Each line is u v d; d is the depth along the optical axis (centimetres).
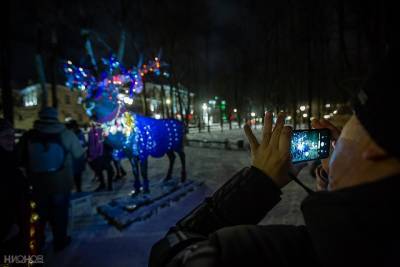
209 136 1923
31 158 273
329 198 35
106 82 393
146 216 378
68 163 294
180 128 571
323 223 35
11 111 663
